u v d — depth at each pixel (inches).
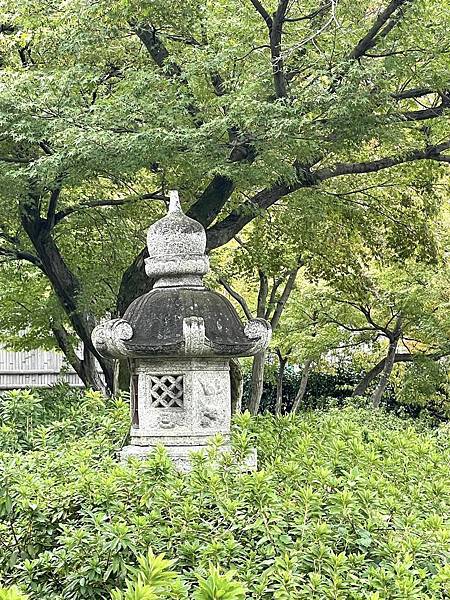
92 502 181.6
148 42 469.1
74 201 548.4
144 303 243.8
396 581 141.7
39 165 399.5
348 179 582.6
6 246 565.6
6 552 180.7
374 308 699.4
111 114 402.3
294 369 932.6
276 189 497.4
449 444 278.1
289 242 606.5
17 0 440.5
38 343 655.1
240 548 155.9
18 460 211.3
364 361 798.5
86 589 159.6
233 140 429.7
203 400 240.1
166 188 502.9
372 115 406.6
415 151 504.4
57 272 542.6
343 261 632.4
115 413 306.2
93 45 442.6
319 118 412.2
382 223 603.5
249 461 225.5
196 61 421.4
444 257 651.5
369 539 163.2
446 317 629.9
